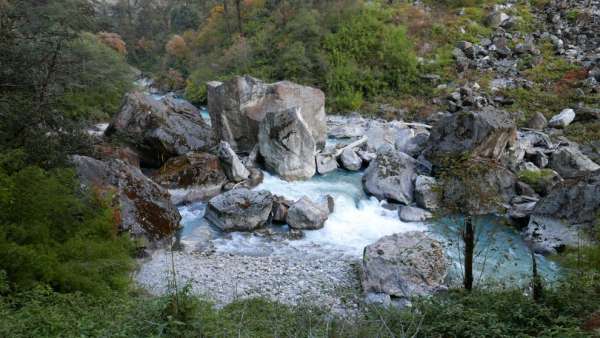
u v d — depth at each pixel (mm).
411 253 13016
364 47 35500
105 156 18297
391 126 27484
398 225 17188
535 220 15656
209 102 24828
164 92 49688
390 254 13008
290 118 20953
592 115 25031
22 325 7195
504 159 19625
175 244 15680
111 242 12312
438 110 30562
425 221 17234
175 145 20844
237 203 16984
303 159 21391
